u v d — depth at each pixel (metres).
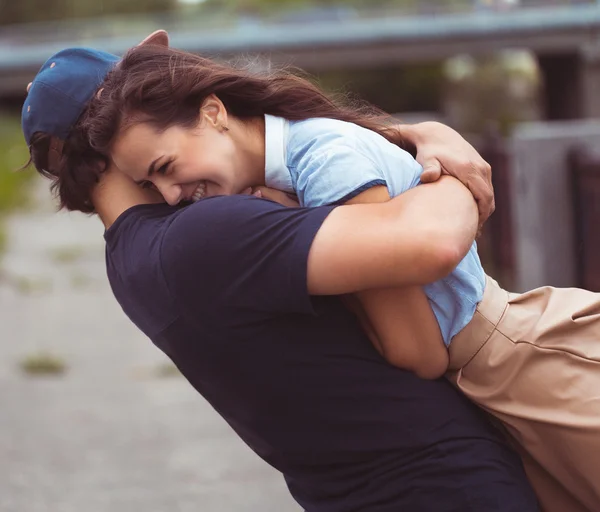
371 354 2.73
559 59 46.00
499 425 2.90
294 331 2.67
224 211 2.63
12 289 16.59
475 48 43.88
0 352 12.20
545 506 2.89
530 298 2.89
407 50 44.38
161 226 2.77
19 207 27.30
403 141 3.00
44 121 2.91
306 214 2.60
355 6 45.38
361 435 2.73
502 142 13.44
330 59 44.28
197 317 2.67
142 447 8.28
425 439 2.72
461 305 2.78
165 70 2.77
